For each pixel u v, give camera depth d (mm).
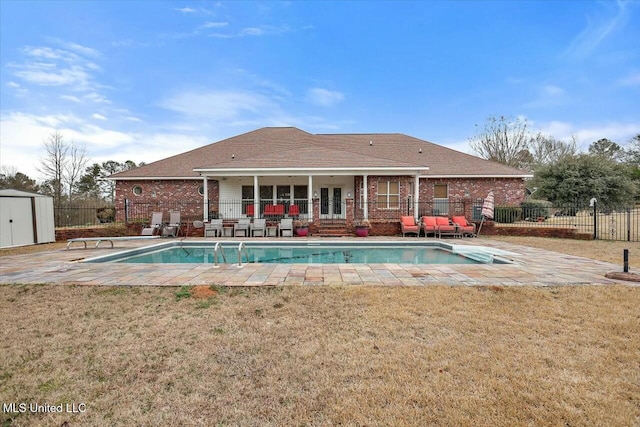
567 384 2766
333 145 22953
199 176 19344
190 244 12727
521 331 3830
